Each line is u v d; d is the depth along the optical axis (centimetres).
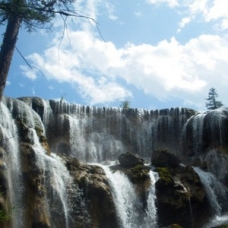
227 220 2566
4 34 1080
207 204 2602
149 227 2362
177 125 3700
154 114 3825
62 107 3500
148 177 2505
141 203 2403
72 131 3403
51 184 2144
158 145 3669
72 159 2406
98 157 3444
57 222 2083
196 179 2597
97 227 2205
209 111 3541
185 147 3562
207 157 3244
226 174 2975
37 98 3381
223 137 3369
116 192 2381
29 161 2172
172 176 2616
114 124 3669
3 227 1812
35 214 1995
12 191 2008
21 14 1037
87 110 3638
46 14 1041
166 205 2402
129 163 2659
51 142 3288
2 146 2122
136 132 3706
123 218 2319
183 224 2441
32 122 2986
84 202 2220
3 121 2352
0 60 1035
